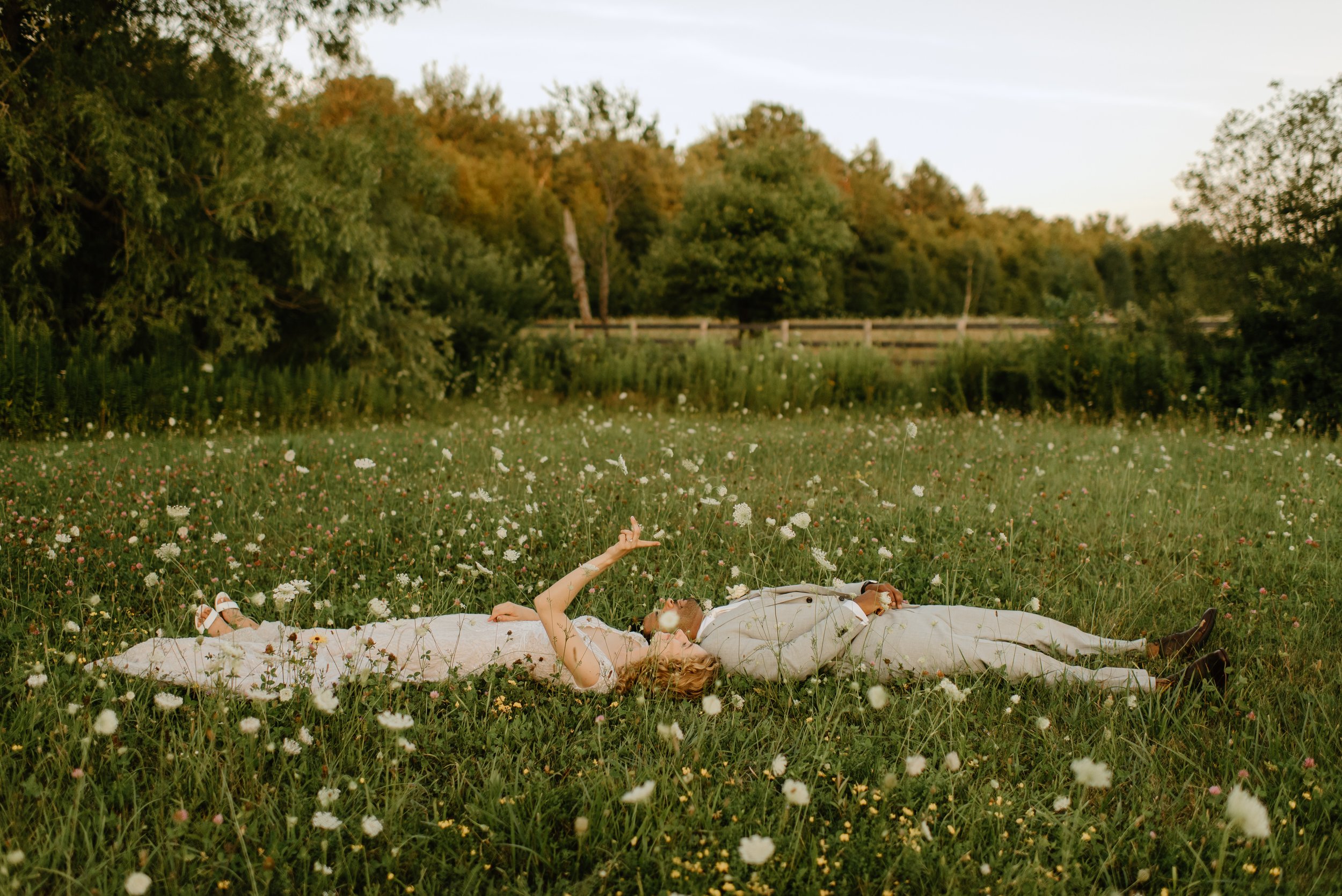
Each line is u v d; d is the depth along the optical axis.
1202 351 11.66
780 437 9.30
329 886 2.22
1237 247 11.75
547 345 16.42
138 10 11.12
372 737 2.87
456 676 3.27
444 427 11.05
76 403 9.52
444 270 16.53
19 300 10.27
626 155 29.66
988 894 2.20
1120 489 6.41
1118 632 3.95
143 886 1.82
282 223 11.24
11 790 2.42
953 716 3.00
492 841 2.39
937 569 4.57
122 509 5.31
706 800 2.57
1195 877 2.24
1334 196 11.07
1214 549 4.99
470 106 42.72
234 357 11.65
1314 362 10.23
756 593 3.77
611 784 2.56
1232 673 3.44
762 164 25.50
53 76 9.99
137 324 11.19
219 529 5.12
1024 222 73.25
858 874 2.29
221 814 2.28
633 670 3.34
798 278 25.64
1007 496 6.30
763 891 2.13
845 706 3.08
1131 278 62.06
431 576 4.45
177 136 10.90
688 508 5.66
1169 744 2.91
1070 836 2.36
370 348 13.32
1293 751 2.83
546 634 3.36
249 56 11.92
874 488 6.47
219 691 2.80
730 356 14.78
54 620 3.67
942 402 13.16
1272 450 7.78
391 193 14.29
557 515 5.47
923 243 55.81
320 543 4.88
